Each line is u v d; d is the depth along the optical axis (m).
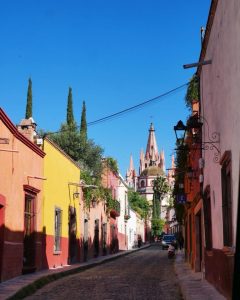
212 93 14.12
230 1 10.38
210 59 14.39
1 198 15.52
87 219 31.28
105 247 38.94
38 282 15.86
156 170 132.50
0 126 15.38
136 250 54.12
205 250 16.64
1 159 15.57
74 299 12.55
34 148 19.53
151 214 105.81
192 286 14.32
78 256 28.03
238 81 9.48
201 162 17.12
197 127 16.89
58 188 23.81
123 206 54.91
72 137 38.12
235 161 9.97
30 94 41.78
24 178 18.31
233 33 10.02
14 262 16.88
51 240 22.28
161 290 14.54
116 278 18.80
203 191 16.97
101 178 37.91
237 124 9.66
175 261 30.77
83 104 44.53
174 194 31.95
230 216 11.05
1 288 13.57
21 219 17.84
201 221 19.09
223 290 11.92
